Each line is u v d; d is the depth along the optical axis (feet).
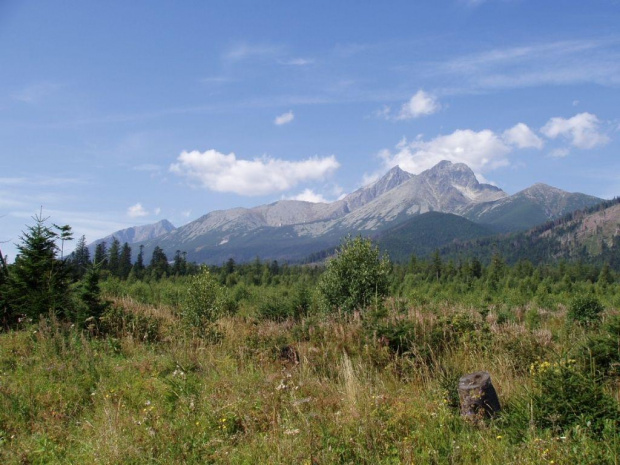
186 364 25.89
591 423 15.58
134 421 17.90
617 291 134.92
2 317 40.19
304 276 202.39
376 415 17.69
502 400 19.97
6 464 15.51
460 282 174.40
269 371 26.20
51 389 22.07
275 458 14.75
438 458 14.75
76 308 39.27
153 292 102.73
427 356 27.20
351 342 30.35
